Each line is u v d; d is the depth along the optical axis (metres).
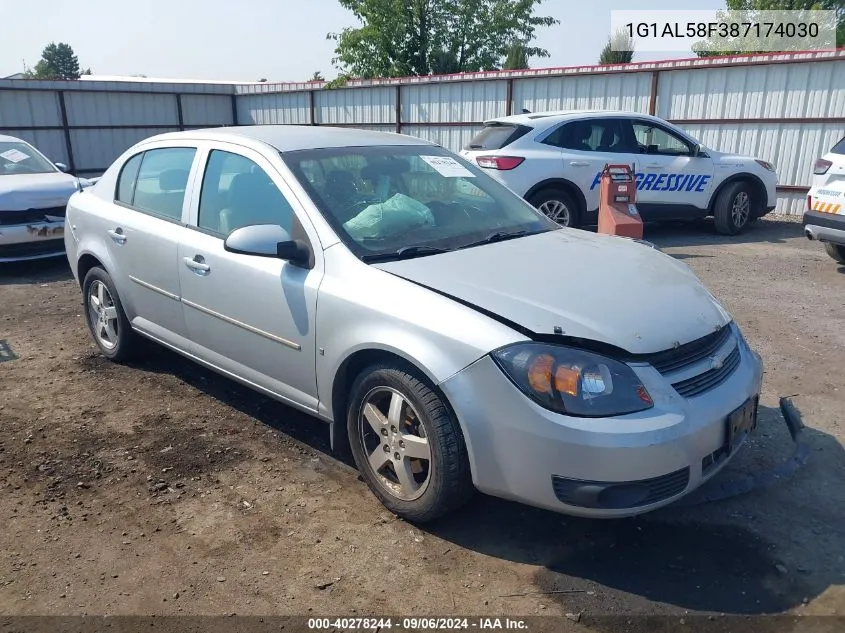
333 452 3.91
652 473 2.68
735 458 3.81
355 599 2.77
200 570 2.94
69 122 19.58
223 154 4.12
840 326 5.96
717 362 3.04
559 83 14.65
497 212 4.12
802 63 11.69
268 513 3.33
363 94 18.45
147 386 4.84
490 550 3.06
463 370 2.85
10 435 4.12
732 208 10.41
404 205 3.80
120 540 3.14
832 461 3.77
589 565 2.96
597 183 9.73
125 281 4.77
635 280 3.28
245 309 3.78
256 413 4.41
